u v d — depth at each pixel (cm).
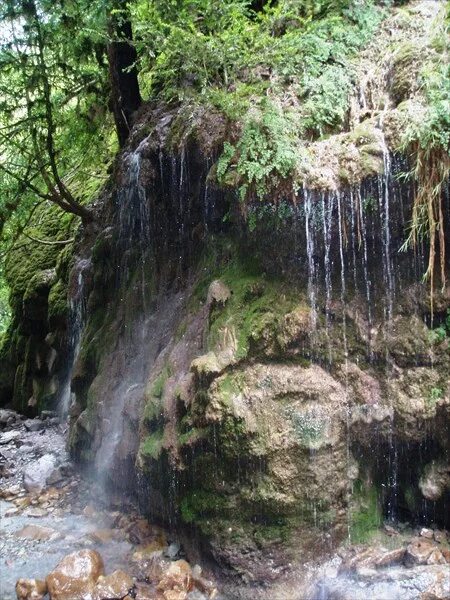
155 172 508
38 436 730
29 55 589
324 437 359
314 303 380
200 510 378
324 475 361
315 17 454
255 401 358
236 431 350
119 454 474
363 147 353
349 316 380
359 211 361
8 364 928
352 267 381
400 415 370
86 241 708
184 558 399
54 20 546
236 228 425
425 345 365
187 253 511
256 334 369
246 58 421
